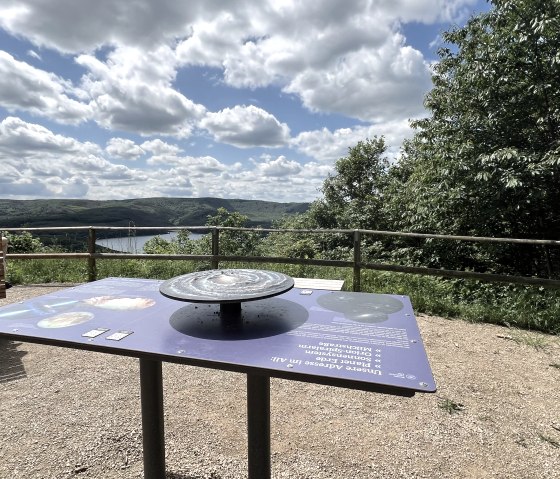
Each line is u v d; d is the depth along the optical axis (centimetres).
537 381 312
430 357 358
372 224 1191
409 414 266
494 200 630
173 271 696
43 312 200
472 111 705
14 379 315
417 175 796
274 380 318
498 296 536
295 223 1667
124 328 176
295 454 222
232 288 186
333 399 287
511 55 659
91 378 316
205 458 218
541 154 615
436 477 204
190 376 322
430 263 746
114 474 206
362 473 207
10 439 235
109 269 700
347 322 184
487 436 240
